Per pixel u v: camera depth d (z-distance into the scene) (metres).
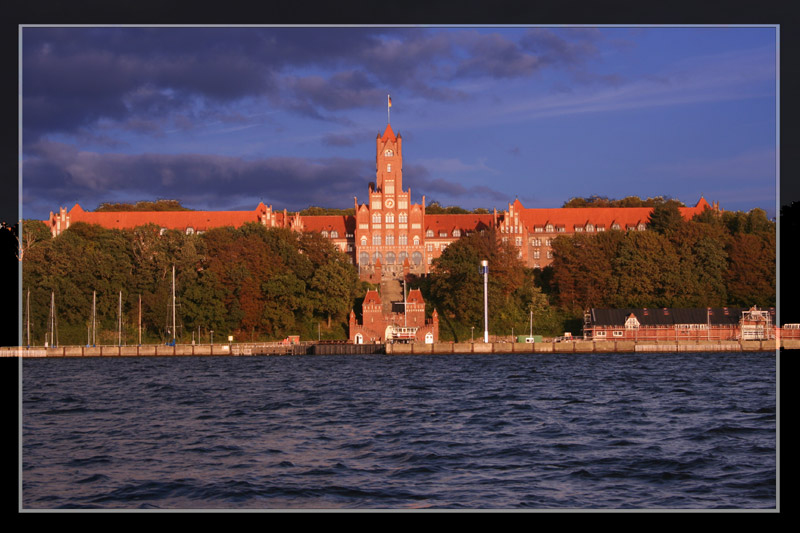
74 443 118.56
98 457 108.06
